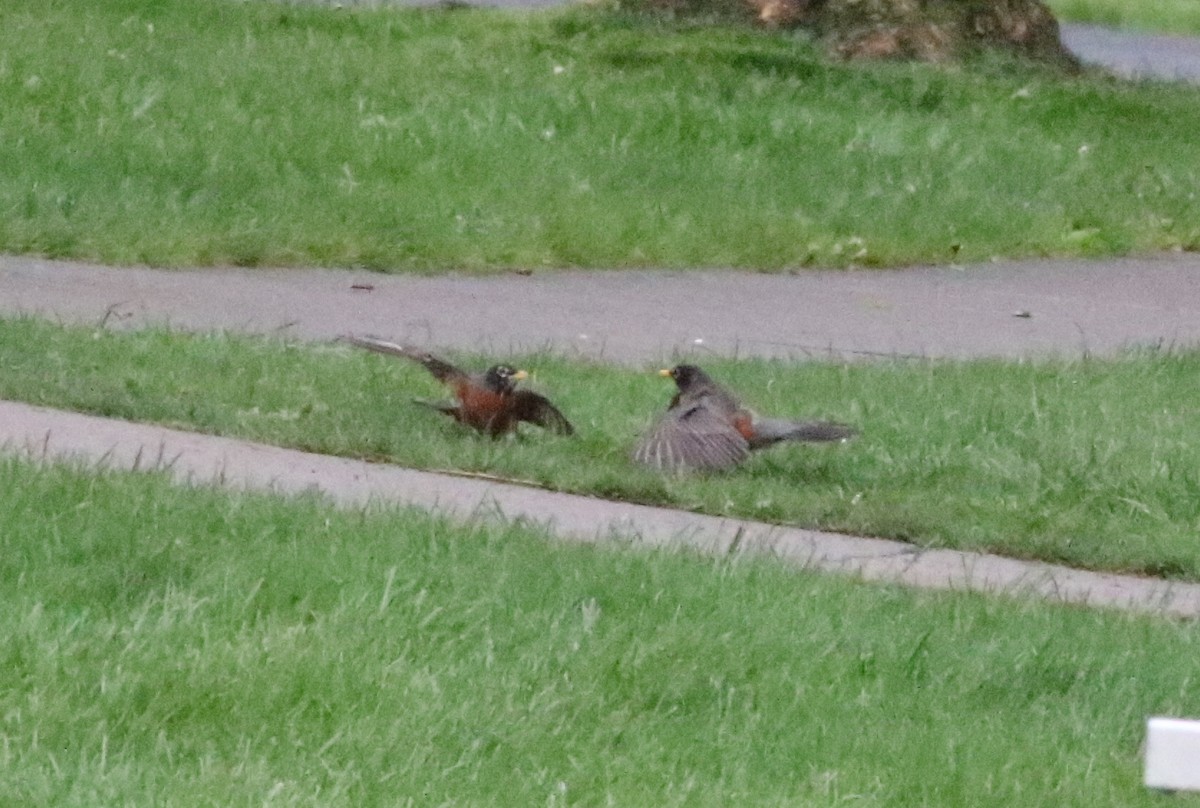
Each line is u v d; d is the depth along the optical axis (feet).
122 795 26.18
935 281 69.36
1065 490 45.27
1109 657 34.83
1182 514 44.73
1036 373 55.47
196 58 78.28
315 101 75.31
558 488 42.50
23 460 38.42
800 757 29.96
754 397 50.19
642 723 30.32
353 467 42.32
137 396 44.91
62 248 61.77
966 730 31.35
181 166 67.97
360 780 27.37
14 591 31.91
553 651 31.99
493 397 44.65
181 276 61.16
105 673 29.17
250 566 33.68
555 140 75.56
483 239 67.05
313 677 29.86
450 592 33.78
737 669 32.40
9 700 28.43
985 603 37.32
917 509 42.70
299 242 64.59
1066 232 75.41
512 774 28.19
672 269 67.97
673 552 37.65
